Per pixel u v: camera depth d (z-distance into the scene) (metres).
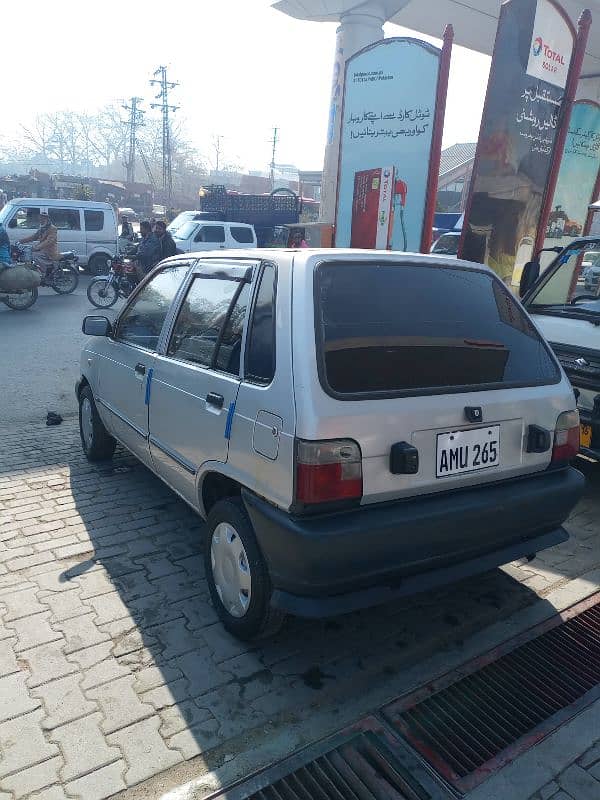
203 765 2.35
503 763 2.39
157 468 3.90
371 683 2.80
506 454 2.90
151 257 13.12
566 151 9.33
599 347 4.65
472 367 2.89
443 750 2.46
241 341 2.94
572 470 3.21
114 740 2.45
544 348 3.29
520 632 3.19
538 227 8.62
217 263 3.46
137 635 3.07
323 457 2.41
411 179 8.73
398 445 2.54
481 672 2.92
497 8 12.95
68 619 3.18
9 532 4.05
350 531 2.44
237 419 2.79
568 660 3.01
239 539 2.89
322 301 2.68
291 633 3.14
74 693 2.68
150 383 3.79
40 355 9.18
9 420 6.37
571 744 2.49
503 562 2.95
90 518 4.27
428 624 3.23
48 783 2.25
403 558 2.60
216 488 3.27
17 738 2.44
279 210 23.09
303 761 2.37
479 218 7.95
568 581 3.66
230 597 3.02
